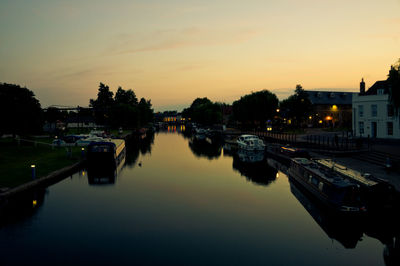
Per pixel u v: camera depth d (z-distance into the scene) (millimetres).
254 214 19000
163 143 68125
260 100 73250
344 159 30219
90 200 21953
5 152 35469
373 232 16031
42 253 13484
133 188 25594
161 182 27984
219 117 108875
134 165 37688
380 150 31000
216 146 60750
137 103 146000
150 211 19594
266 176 30453
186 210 19812
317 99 82625
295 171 25359
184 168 35500
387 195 15945
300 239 15242
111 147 32656
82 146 46344
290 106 68062
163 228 16656
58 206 20422
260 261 12906
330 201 16984
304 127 71938
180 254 13523
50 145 45938
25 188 21109
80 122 122562
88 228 16547
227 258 13180
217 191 24672
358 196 16188
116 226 16875
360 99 45125
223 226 17000
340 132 60438
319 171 20812
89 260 12867
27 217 18266
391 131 40594
